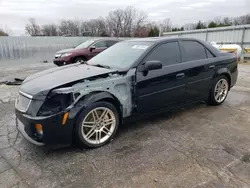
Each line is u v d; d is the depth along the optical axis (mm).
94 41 9430
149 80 3002
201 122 3455
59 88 2338
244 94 5191
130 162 2352
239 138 2908
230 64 4266
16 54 13094
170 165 2295
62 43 14719
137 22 45781
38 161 2373
